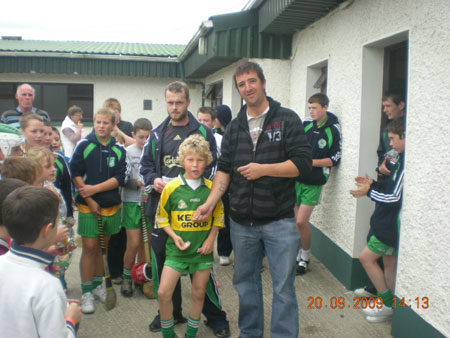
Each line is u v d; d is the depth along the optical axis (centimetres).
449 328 242
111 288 354
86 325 328
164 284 281
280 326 270
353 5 385
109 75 1080
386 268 334
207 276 291
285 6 421
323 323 327
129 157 388
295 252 270
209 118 451
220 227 292
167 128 315
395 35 320
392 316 307
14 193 163
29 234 158
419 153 274
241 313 292
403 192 293
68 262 290
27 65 999
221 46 536
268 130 265
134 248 381
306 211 414
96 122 352
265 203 263
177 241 278
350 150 392
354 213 383
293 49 543
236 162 274
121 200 384
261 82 263
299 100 522
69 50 1067
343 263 403
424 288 266
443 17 252
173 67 1065
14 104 1070
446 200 246
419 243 273
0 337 148
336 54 422
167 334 288
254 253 283
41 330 149
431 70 263
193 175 279
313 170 406
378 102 375
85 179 353
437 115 256
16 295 150
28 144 329
